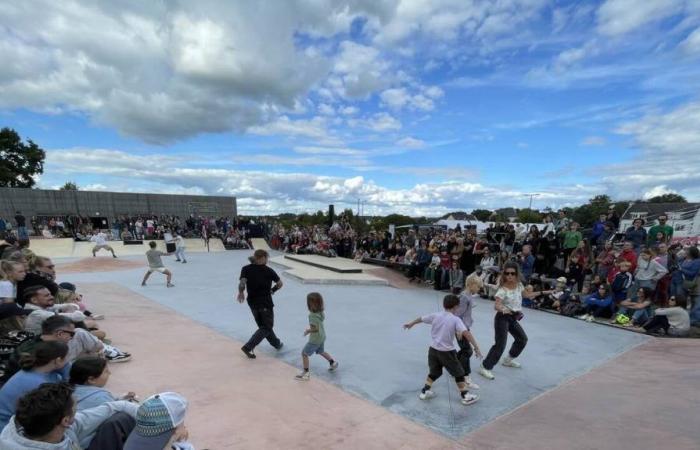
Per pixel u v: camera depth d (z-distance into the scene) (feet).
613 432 12.92
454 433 12.77
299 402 14.65
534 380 17.44
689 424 13.46
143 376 16.60
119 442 7.95
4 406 8.63
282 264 57.11
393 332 24.66
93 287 37.76
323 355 17.48
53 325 11.18
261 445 11.65
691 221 55.31
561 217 42.04
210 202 115.24
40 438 6.76
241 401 14.55
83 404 8.65
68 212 94.94
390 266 52.54
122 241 77.20
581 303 31.09
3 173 131.95
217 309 30.01
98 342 14.58
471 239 41.34
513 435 12.70
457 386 15.56
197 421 12.95
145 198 105.60
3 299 15.05
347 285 42.45
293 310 30.17
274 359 19.31
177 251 60.85
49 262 20.92
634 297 28.68
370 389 16.03
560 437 12.60
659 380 17.60
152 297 34.06
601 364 19.79
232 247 86.58
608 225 39.93
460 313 16.88
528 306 34.06
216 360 18.89
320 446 11.73
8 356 12.00
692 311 26.66
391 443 12.03
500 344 17.52
